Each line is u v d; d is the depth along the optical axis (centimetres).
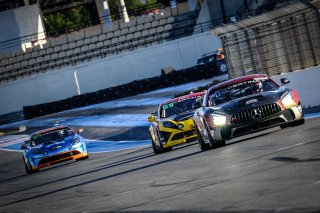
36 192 4066
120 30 18688
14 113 16988
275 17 5894
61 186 4062
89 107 15400
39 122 15012
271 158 2652
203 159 3491
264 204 1622
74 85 17800
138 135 9081
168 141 5206
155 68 17700
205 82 13450
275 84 4191
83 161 6719
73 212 2436
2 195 4609
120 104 14250
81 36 19650
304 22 5591
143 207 2106
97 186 3425
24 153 6825
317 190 1644
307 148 2695
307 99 5641
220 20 17075
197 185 2362
